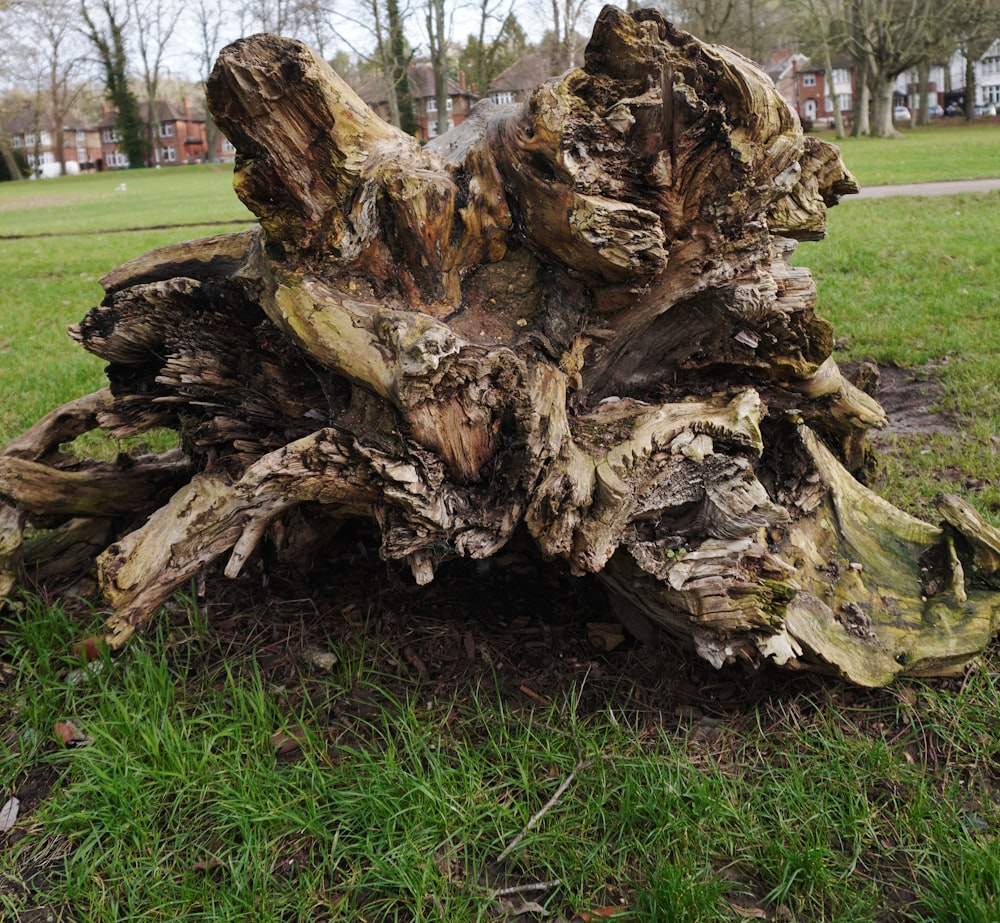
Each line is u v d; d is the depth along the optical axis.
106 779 2.69
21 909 2.43
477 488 2.75
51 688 3.15
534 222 2.67
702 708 3.02
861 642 3.09
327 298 2.68
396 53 35.47
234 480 3.22
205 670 3.19
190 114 83.00
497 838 2.50
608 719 2.90
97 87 68.19
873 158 24.50
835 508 3.45
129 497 4.00
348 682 3.12
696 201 2.71
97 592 3.85
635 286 2.76
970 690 3.07
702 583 2.66
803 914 2.31
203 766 2.73
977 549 3.24
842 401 3.64
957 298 7.94
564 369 2.89
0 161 59.47
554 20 31.94
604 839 2.47
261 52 2.43
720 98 2.52
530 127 2.54
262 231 3.02
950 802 2.60
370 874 2.40
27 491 3.71
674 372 3.27
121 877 2.46
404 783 2.62
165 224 17.42
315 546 3.62
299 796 2.64
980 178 17.36
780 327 3.09
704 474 2.69
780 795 2.61
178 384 3.31
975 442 5.23
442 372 2.45
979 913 2.20
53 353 7.71
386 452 2.63
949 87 69.75
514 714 2.95
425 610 3.49
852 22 41.75
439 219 2.69
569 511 2.56
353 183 2.64
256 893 2.37
